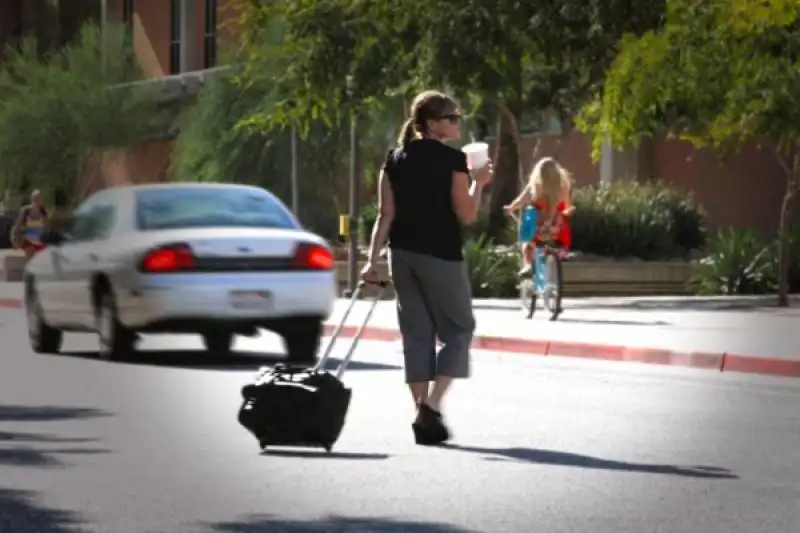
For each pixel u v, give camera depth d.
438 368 28.48
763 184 102.69
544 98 81.62
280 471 25.80
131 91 130.25
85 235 47.56
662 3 72.12
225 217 45.44
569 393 37.62
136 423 32.12
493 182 84.06
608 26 72.44
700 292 80.06
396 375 41.84
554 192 58.19
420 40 72.19
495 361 46.00
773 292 79.06
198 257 43.72
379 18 73.00
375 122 101.94
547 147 111.44
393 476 25.23
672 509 22.39
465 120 95.75
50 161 129.12
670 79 64.62
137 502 23.05
